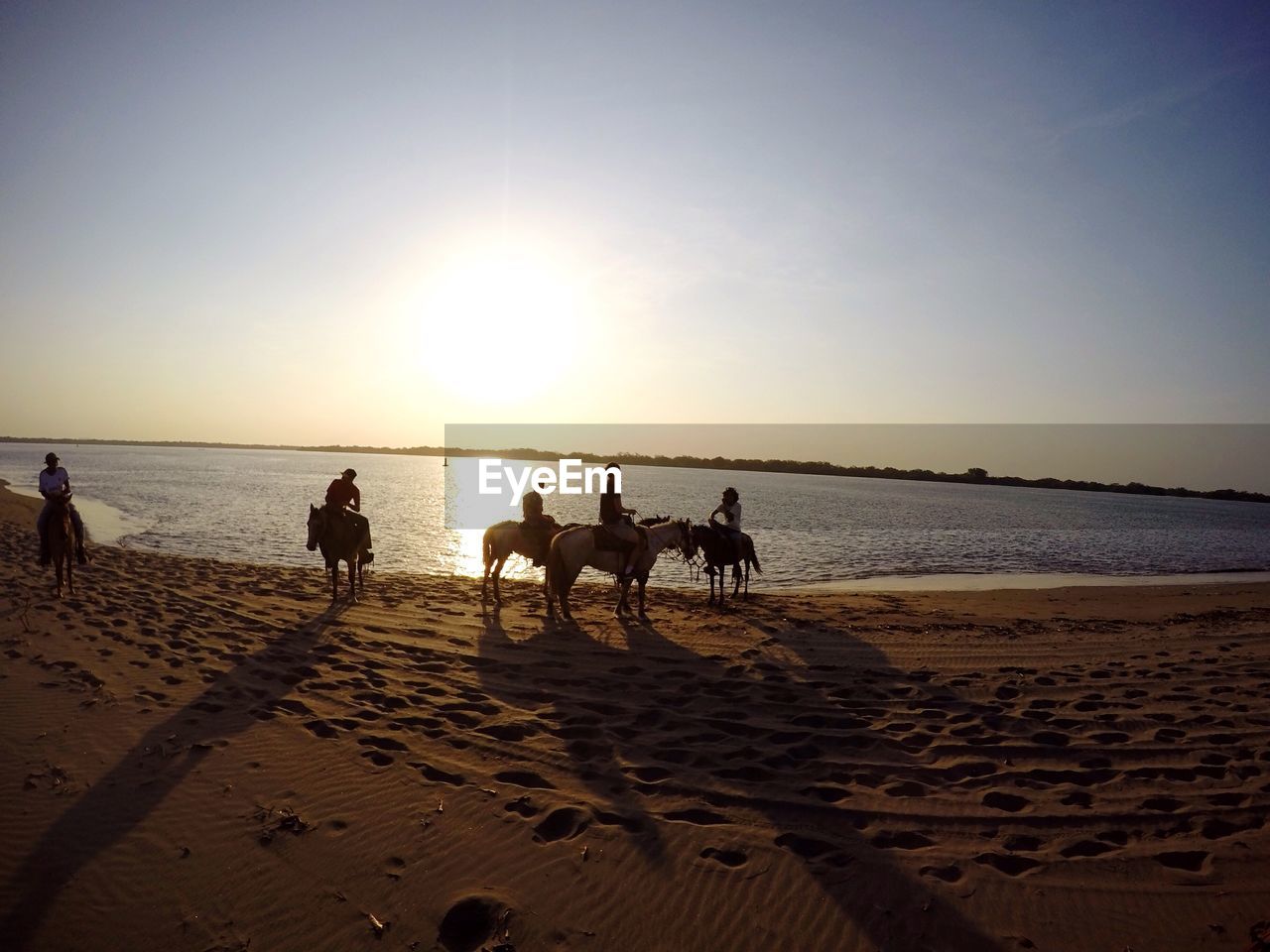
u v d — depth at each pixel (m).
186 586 14.93
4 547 19.73
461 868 4.94
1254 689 9.05
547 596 13.45
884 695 8.70
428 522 37.66
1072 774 6.46
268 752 6.65
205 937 4.26
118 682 8.45
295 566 19.64
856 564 26.03
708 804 5.81
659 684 9.05
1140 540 40.41
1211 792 6.12
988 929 4.36
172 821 5.44
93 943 4.19
